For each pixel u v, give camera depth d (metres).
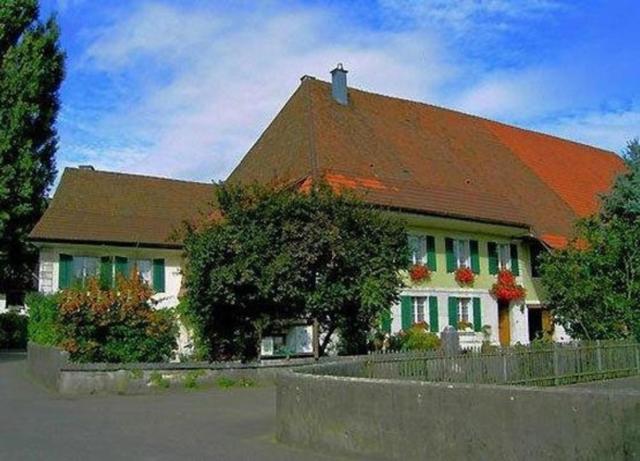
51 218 33.53
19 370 23.31
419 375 16.25
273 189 19.95
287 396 10.03
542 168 42.16
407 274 30.08
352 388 8.86
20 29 38.72
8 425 12.24
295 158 31.23
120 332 18.80
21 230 37.25
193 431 11.37
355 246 19.92
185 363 17.84
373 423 8.55
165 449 9.82
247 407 14.36
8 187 35.94
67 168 37.06
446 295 31.89
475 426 7.50
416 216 30.17
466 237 33.56
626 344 22.94
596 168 47.06
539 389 7.06
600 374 21.72
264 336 20.25
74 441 10.57
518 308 35.50
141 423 12.34
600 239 26.30
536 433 7.02
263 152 34.00
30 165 36.47
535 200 38.16
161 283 34.62
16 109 36.41
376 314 20.69
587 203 41.81
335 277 19.98
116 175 38.28
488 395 7.43
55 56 38.69
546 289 27.80
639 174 31.50
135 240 34.03
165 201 38.25
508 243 35.81
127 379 17.17
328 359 17.31
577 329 26.62
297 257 19.36
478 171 37.38
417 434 8.05
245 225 19.20
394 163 33.16
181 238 20.28
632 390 6.61
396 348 25.56
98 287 19.08
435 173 34.53
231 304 19.34
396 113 37.44
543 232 36.06
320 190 20.55
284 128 33.75
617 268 26.02
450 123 40.12
